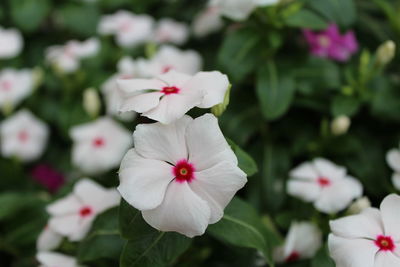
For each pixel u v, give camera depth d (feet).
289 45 1.74
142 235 1.26
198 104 1.21
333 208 1.46
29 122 1.92
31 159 1.93
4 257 1.65
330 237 1.26
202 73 1.27
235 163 1.19
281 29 1.65
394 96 1.64
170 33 1.99
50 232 1.46
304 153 1.65
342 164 1.61
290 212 1.51
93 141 1.75
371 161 1.61
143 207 1.18
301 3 1.62
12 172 1.87
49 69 2.01
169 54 1.79
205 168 1.21
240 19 1.63
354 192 1.48
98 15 2.11
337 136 1.61
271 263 1.31
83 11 2.10
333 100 1.62
